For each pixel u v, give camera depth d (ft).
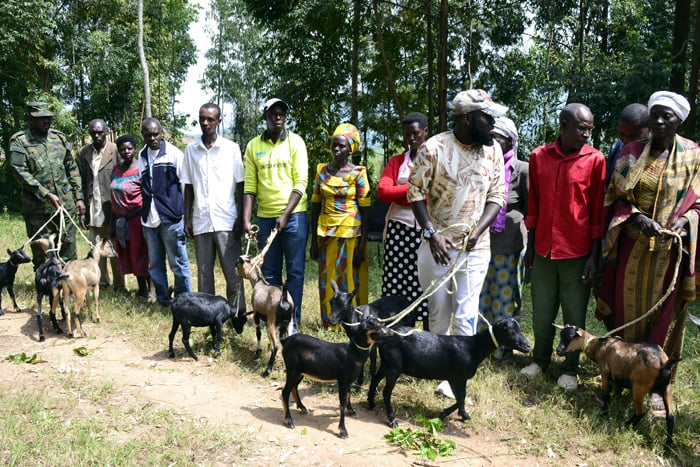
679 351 17.17
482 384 17.98
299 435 14.74
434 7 54.39
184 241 25.41
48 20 68.28
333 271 22.53
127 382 17.65
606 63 48.78
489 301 20.83
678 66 41.45
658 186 16.06
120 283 28.84
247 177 22.35
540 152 18.44
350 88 66.80
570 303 18.35
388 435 14.66
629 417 16.22
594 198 17.57
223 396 17.06
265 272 22.65
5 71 72.02
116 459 12.99
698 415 16.44
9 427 13.98
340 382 14.61
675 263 16.28
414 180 16.12
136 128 95.66
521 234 20.34
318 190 22.71
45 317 24.26
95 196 27.68
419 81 62.59
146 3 94.32
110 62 81.46
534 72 61.26
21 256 24.25
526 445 14.96
